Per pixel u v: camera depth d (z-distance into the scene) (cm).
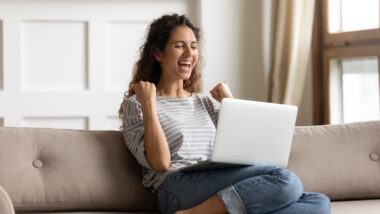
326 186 252
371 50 371
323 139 261
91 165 234
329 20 405
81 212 228
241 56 418
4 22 384
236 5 416
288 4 403
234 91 418
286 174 211
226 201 207
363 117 388
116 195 233
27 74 388
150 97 234
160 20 260
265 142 220
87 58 395
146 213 236
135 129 239
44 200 225
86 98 395
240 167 221
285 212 208
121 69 400
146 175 239
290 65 398
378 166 259
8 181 221
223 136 213
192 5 411
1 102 385
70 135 239
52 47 391
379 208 235
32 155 230
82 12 394
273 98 411
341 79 406
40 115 390
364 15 381
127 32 400
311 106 418
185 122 243
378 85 372
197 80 277
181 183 223
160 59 259
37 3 388
